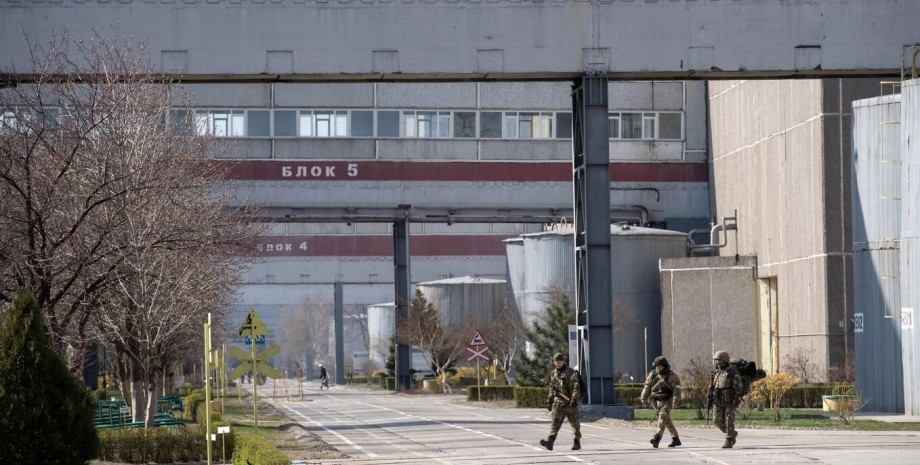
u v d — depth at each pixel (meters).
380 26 53.91
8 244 34.91
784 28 54.47
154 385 45.84
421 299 111.12
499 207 103.75
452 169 103.25
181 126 69.94
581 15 54.06
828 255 75.44
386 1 54.06
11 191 35.62
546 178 104.19
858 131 55.84
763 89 86.94
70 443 24.88
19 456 24.19
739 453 32.72
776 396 51.50
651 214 103.25
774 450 33.69
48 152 39.09
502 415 62.75
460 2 54.16
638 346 90.50
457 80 55.28
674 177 103.81
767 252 85.25
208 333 27.77
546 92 104.56
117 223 38.94
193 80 54.34
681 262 88.12
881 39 54.72
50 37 52.09
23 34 52.06
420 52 53.91
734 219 92.81
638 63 54.00
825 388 61.78
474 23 54.00
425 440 43.62
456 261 130.25
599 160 53.81
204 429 36.84
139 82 46.88
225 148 83.12
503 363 101.56
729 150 95.75
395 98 102.88
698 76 55.22
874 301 54.44
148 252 40.66
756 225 88.12
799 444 36.34
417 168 102.88
